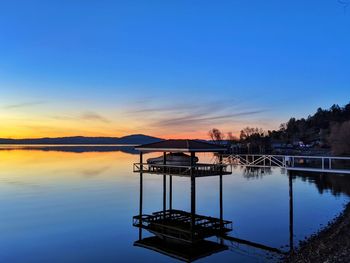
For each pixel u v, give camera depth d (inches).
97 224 1171.3
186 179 2539.4
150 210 1401.3
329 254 711.7
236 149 4741.6
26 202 1577.3
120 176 2667.3
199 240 934.4
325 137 5664.4
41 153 6609.3
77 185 2142.0
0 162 3996.1
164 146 1101.7
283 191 1872.5
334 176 2549.2
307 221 1144.2
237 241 949.8
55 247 926.4
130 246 928.9
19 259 840.9
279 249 872.3
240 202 1544.0
